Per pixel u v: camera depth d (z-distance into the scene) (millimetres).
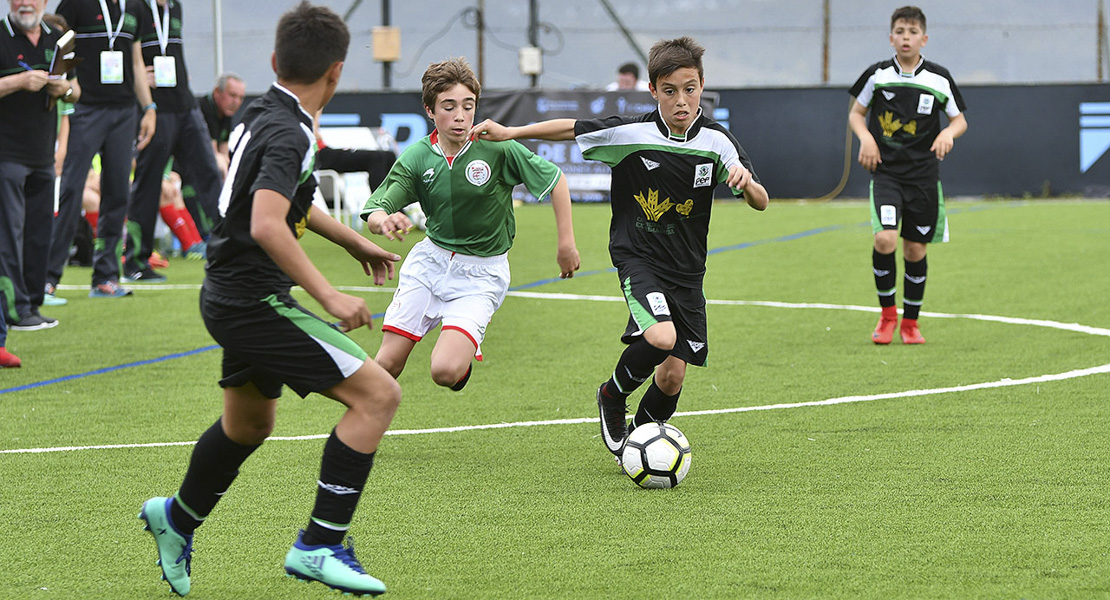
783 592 10281
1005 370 20688
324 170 46438
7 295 25750
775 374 20875
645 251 14922
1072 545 11383
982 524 12117
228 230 10125
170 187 41125
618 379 14586
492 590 10500
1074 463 14469
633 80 61656
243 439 10586
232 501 13453
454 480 14320
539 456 15508
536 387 20125
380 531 12297
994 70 100438
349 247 11789
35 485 14203
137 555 11672
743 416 17625
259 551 11742
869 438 16078
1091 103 62562
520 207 65500
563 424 17391
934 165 24000
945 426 16641
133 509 13227
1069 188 63281
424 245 16250
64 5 29125
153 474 14711
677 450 13789
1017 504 12805
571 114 62000
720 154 14719
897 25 24234
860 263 38688
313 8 10344
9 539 12156
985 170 63844
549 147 63688
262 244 9641
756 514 12664
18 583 10867
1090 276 33625
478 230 15953
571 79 93188
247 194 10008
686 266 14992
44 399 19469
